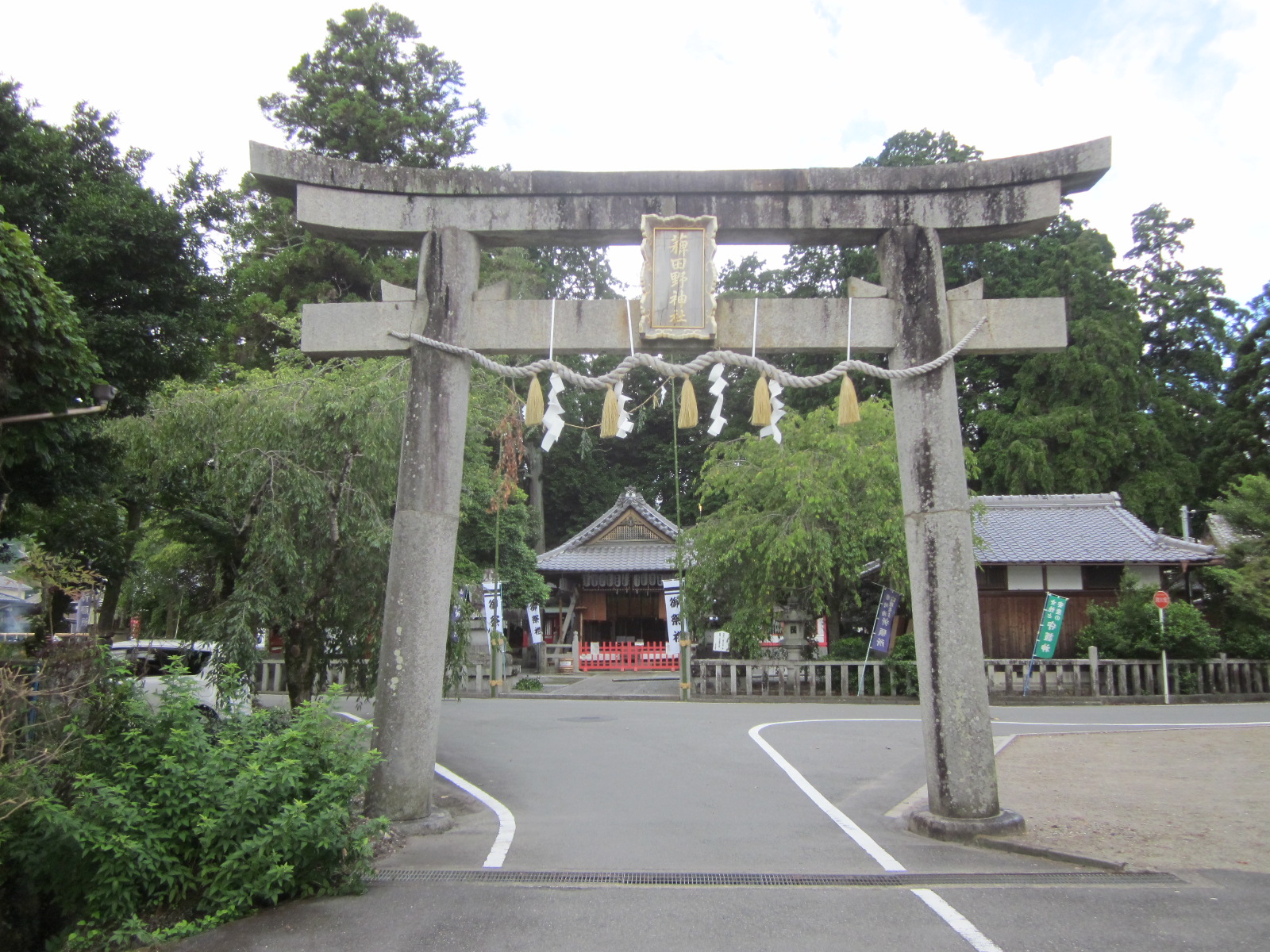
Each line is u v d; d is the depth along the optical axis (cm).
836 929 514
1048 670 2036
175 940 513
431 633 752
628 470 4069
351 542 1076
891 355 779
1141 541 2259
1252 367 3061
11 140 921
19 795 546
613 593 3244
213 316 1024
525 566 2798
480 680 2328
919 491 751
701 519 2252
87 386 691
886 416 2184
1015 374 3241
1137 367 3142
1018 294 3162
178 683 655
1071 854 648
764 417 766
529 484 3966
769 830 765
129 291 908
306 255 2441
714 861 661
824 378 760
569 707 1895
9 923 568
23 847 547
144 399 945
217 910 544
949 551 739
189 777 586
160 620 2308
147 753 600
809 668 2069
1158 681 1970
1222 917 527
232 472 1052
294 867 560
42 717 622
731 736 1383
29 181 908
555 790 957
